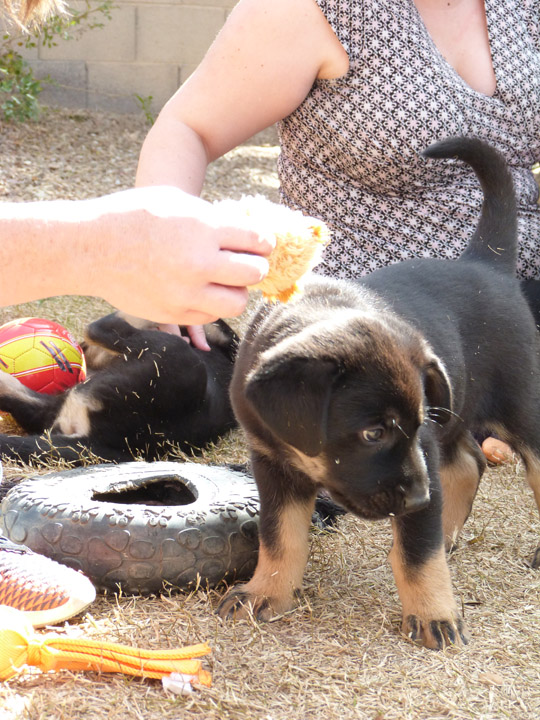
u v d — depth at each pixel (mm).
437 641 1311
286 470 1362
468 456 1544
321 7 1656
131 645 1289
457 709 1225
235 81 1681
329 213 1773
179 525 1393
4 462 1692
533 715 1226
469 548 1515
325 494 1589
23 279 1024
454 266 1546
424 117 1690
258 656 1282
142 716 1188
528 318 1565
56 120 4301
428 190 1757
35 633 1253
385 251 1758
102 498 1524
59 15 4199
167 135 1688
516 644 1321
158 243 1023
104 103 4816
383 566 1468
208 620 1341
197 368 1783
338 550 1493
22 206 1032
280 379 1256
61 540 1388
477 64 1760
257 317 1399
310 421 1254
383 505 1297
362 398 1281
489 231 1609
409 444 1299
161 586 1388
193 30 4832
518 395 1526
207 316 1047
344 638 1321
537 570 1467
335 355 1277
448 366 1429
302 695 1230
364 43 1676
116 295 1040
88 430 1753
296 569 1379
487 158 1589
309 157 1763
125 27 4758
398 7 1686
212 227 1033
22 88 4055
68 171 3623
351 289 1419
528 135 1783
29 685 1217
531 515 1605
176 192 1059
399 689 1247
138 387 1753
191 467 1559
